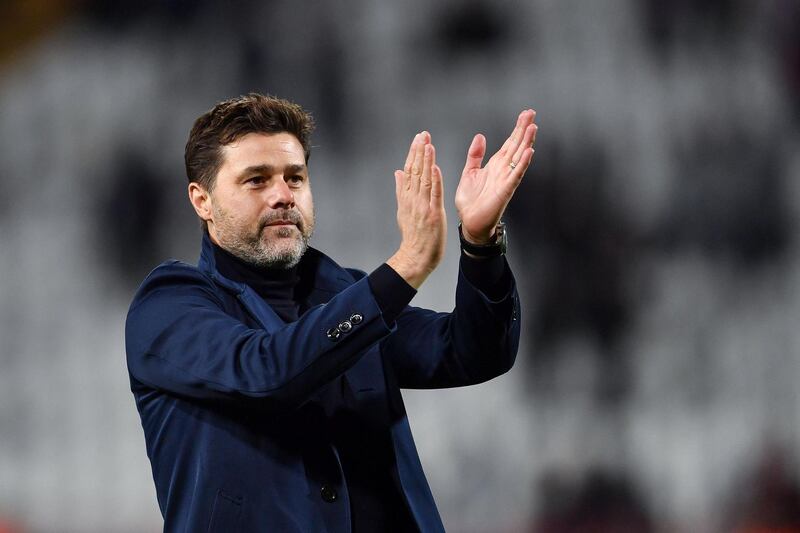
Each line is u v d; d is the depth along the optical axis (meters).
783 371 27.47
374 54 29.80
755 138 29.17
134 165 29.16
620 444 26.64
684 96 29.52
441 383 7.45
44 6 30.06
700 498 26.39
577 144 29.11
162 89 29.78
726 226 28.58
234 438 6.52
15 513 26.33
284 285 7.23
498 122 29.45
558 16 29.77
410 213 6.48
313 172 29.20
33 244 28.55
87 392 27.42
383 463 6.92
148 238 28.77
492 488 26.16
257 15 30.08
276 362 6.24
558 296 27.72
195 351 6.53
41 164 29.17
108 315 28.14
